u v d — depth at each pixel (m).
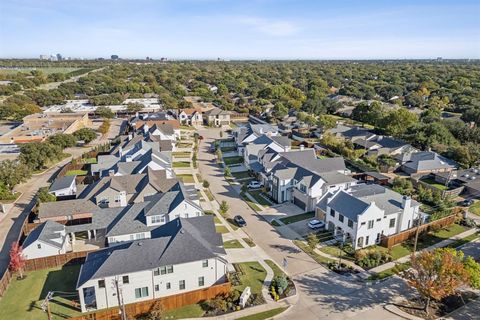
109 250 38.47
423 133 93.19
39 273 41.53
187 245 37.81
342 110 144.62
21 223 54.41
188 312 35.03
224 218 55.62
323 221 53.09
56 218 51.50
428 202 61.41
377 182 69.38
